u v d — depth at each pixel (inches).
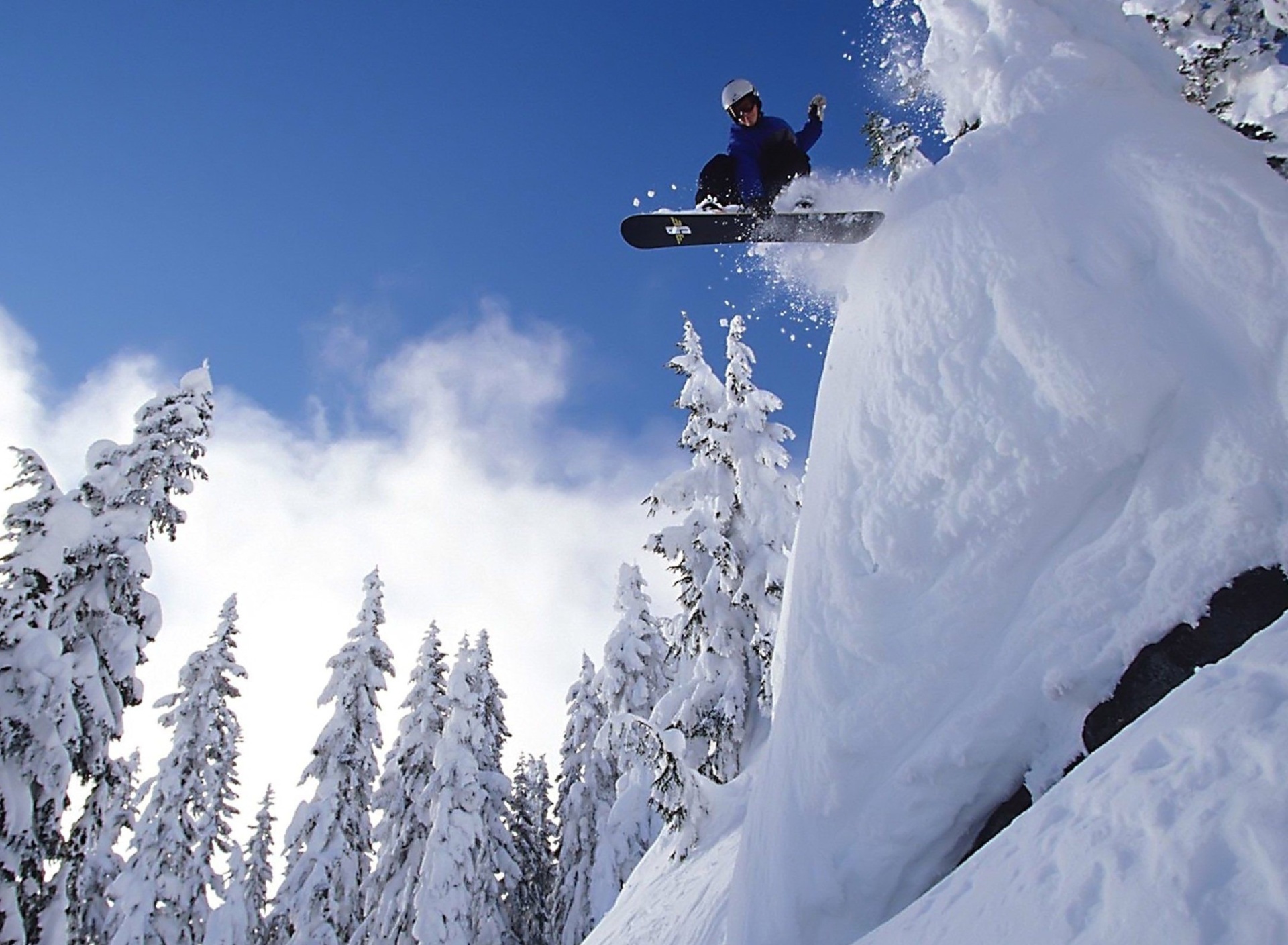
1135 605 141.0
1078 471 151.3
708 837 452.8
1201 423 142.3
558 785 1106.1
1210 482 138.5
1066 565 150.6
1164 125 173.2
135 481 573.3
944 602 163.0
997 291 173.3
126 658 523.2
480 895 847.1
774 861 175.2
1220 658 129.0
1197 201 154.3
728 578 574.2
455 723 927.7
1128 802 88.0
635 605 1004.6
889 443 183.3
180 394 603.8
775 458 595.8
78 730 434.9
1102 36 218.7
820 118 250.2
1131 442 147.0
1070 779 108.0
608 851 885.8
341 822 904.3
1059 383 155.3
